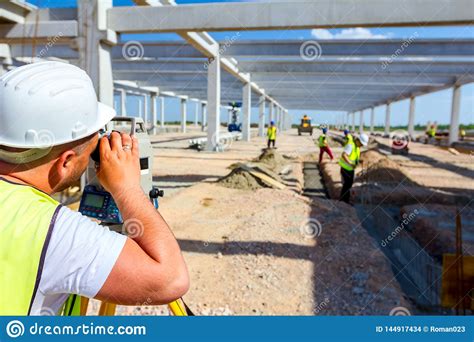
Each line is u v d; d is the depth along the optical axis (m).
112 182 0.97
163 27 8.95
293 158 17.42
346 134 8.52
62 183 0.94
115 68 19.91
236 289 4.03
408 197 8.94
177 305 1.65
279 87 28.05
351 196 9.18
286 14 8.59
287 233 5.90
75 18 9.43
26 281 0.76
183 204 7.85
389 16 8.12
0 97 0.86
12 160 0.86
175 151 18.94
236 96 34.88
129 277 0.80
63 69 0.93
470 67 18.03
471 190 10.01
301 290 4.04
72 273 0.77
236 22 8.81
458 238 4.01
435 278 4.59
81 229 0.80
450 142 24.50
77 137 0.89
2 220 0.78
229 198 8.51
